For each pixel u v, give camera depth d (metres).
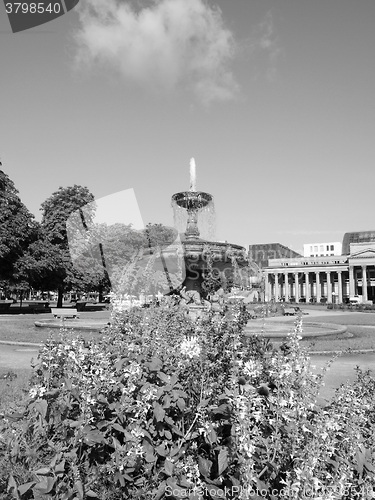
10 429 3.71
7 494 3.03
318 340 15.68
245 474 3.00
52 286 44.84
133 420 3.40
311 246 145.50
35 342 15.09
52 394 3.56
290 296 122.12
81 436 3.25
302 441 3.37
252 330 15.40
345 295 116.19
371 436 3.81
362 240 141.25
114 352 4.68
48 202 48.38
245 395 3.34
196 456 3.45
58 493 2.96
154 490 3.12
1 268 38.47
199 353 4.00
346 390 4.07
